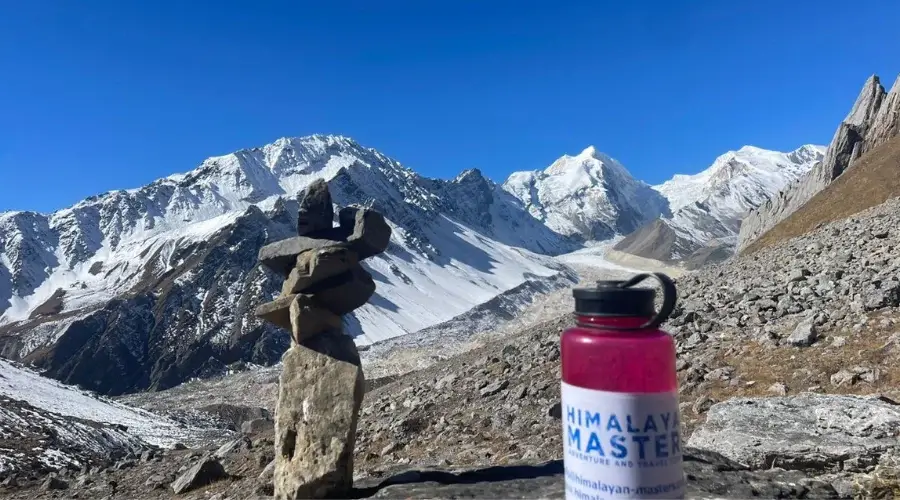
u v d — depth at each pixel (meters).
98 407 64.75
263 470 15.25
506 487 5.88
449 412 17.86
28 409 49.28
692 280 31.78
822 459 7.57
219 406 86.25
